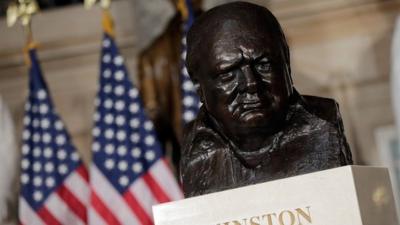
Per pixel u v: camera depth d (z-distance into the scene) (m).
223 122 4.42
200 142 4.61
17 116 10.18
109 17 8.55
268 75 4.34
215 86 4.36
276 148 4.50
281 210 4.10
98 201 8.09
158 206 4.20
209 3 8.66
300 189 4.10
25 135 8.57
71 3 10.41
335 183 4.07
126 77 8.38
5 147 8.82
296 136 4.49
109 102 8.35
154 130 8.23
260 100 4.32
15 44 10.25
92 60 10.33
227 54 4.30
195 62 4.42
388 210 4.40
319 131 4.48
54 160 8.50
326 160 4.46
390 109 10.11
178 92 8.96
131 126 8.24
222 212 4.14
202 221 4.16
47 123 8.57
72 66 10.31
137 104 8.28
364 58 10.20
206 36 4.37
